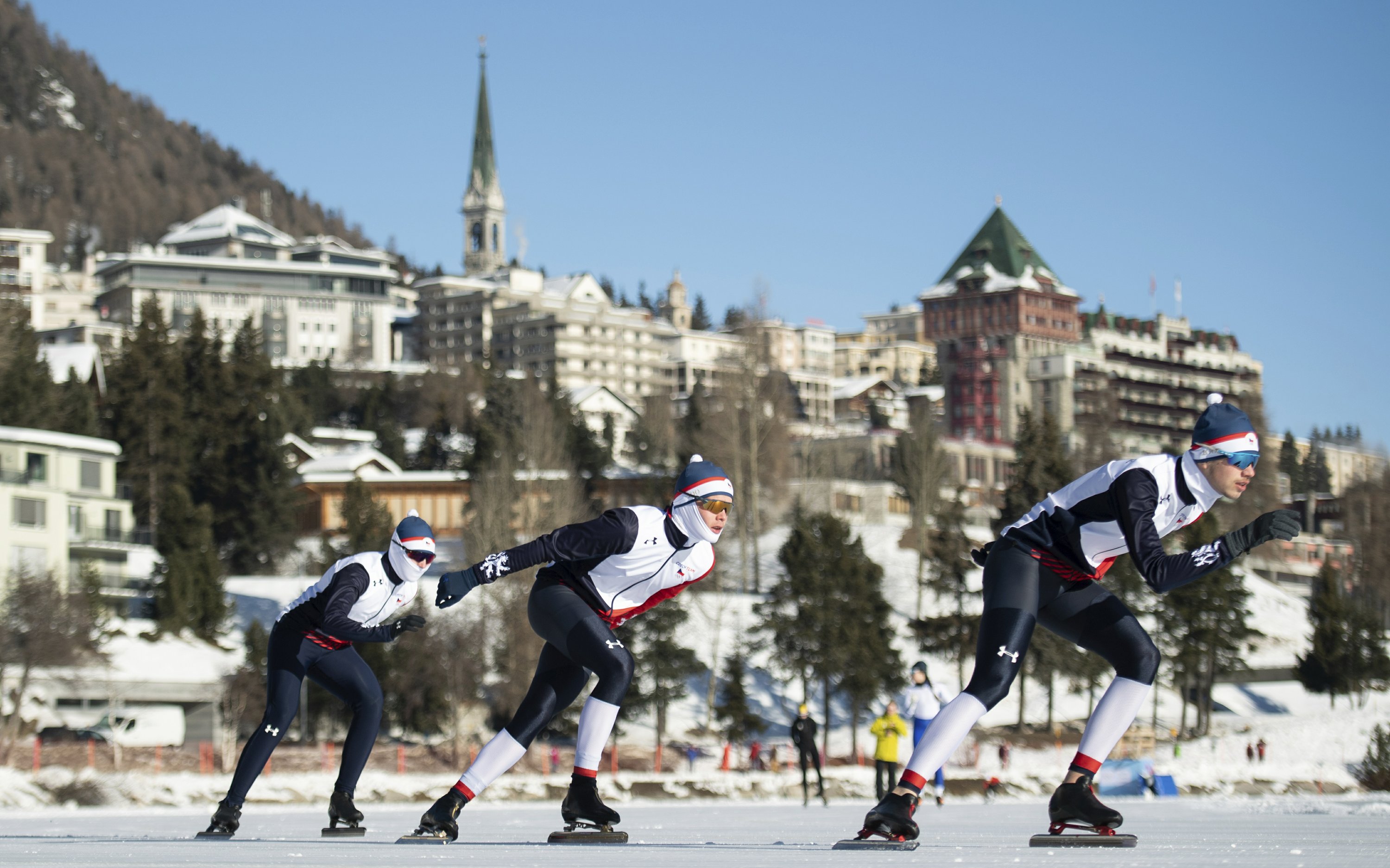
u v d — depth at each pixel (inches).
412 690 1959.9
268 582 3070.9
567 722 2079.2
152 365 3686.0
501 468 2837.1
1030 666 2416.3
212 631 2471.7
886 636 2192.4
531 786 1285.7
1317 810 534.9
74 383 3683.6
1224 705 3061.0
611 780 1318.9
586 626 283.6
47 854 229.3
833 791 1376.7
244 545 3503.9
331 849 252.7
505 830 391.5
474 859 217.8
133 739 2048.5
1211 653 2586.1
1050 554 252.4
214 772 1854.1
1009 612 250.7
